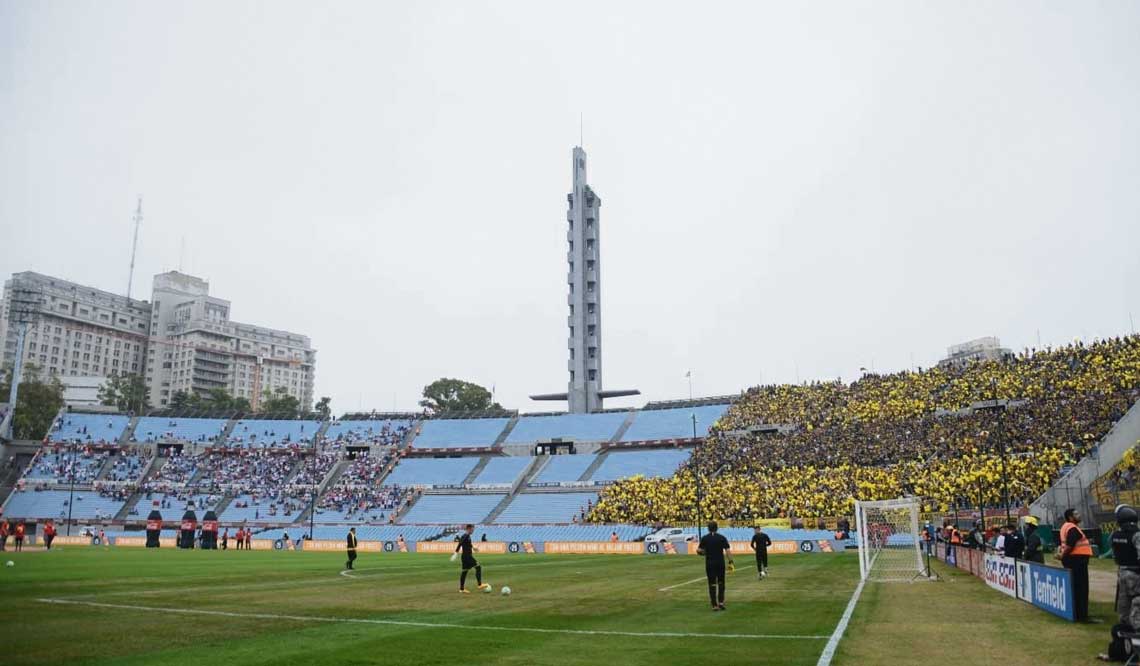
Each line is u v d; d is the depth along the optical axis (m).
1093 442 57.47
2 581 29.56
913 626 16.77
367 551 67.94
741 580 30.95
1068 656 13.18
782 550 57.84
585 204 108.56
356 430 109.25
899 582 28.69
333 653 14.08
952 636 15.34
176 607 21.44
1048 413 64.38
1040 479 55.38
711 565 20.72
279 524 86.19
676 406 101.81
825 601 22.28
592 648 14.48
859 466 69.06
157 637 15.96
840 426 79.00
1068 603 17.28
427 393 155.75
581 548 63.97
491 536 76.75
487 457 99.38
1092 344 73.56
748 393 94.62
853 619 18.05
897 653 13.52
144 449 103.62
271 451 104.19
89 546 68.38
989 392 72.62
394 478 96.50
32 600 23.09
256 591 26.39
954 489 57.34
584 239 108.06
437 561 48.59
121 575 33.28
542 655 13.77
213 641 15.45
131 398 172.75
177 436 105.62
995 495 56.44
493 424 106.94
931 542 48.59
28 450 103.31
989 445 63.12
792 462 74.12
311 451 104.06
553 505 84.31
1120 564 12.87
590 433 100.31
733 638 15.45
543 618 18.98
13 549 58.88
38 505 91.00
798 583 28.81
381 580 31.80
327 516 88.62
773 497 67.75
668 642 15.09
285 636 16.09
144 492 94.62
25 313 114.06
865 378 88.31
